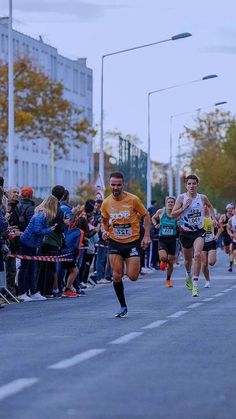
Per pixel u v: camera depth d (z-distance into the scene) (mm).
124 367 16172
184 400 13219
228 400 13289
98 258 43031
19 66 94875
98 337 20594
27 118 92312
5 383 14562
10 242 32531
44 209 33062
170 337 20547
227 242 58938
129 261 25156
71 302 31734
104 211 25172
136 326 22875
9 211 33312
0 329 22625
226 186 149375
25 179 130750
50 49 139500
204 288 38281
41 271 34062
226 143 149000
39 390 13922
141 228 45875
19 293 33000
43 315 26422
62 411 12375
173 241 39750
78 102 155750
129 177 100938
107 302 31422
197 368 16094
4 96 94188
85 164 159750
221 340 20016
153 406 12773
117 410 12484
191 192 33219
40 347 18969
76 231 34750
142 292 36188
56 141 98750
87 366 16281
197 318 24938
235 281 43531
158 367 16188
